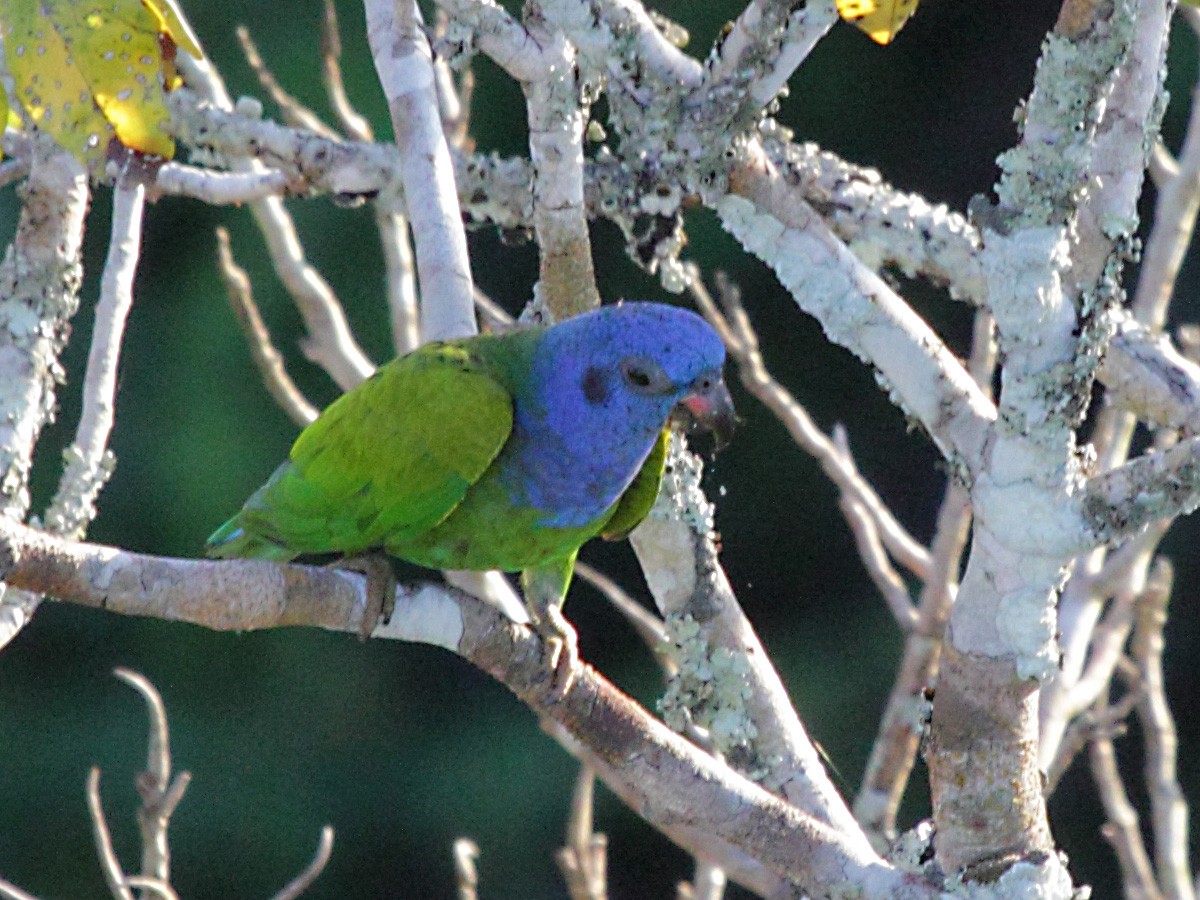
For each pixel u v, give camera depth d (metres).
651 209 8.73
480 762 22.72
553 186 8.95
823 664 22.70
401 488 9.05
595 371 9.01
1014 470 7.10
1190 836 22.39
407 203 9.41
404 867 22.48
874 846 10.67
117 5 7.64
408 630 7.82
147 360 22.23
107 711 22.80
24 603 9.03
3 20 7.61
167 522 22.00
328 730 22.91
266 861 22.50
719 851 9.08
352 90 21.58
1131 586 10.85
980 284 10.24
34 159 9.11
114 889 9.70
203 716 22.81
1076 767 21.78
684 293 22.25
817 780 9.05
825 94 23.55
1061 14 6.86
